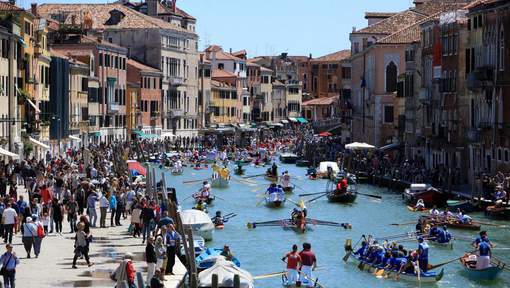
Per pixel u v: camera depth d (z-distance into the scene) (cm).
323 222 6581
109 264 4409
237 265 4500
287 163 13950
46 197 5525
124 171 9100
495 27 8100
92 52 13425
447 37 9469
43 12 16400
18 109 9000
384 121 12719
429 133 10156
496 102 8069
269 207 7869
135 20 16725
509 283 4697
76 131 12356
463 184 8650
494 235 6109
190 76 18150
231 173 11838
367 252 5025
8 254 3644
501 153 7900
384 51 12712
